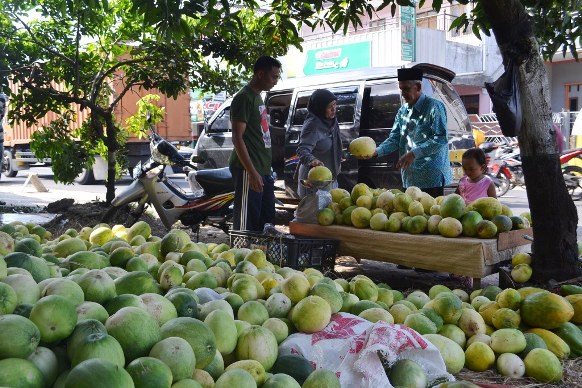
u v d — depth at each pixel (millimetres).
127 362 2299
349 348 2783
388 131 8797
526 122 4352
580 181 13555
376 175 8883
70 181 10391
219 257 4281
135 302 2658
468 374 3227
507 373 3197
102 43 9812
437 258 4883
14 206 11336
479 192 6062
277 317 3162
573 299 3732
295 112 10219
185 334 2439
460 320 3488
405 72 5906
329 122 6188
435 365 2822
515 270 4477
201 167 12133
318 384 2490
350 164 9078
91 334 2209
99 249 4043
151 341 2350
